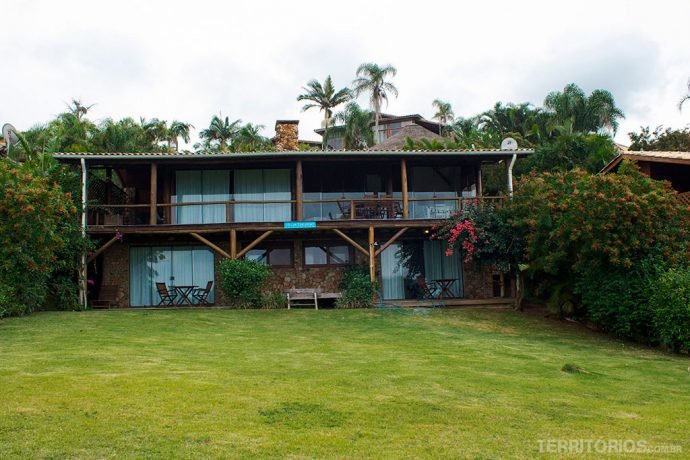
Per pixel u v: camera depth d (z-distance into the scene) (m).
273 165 20.09
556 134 40.00
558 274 16.20
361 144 47.12
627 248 13.20
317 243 20.25
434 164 20.61
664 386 8.83
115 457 4.83
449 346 11.96
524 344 12.77
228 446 5.17
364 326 14.76
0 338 11.14
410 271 20.30
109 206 18.03
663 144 28.92
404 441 5.50
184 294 19.20
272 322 15.15
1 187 13.91
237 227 18.12
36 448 4.97
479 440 5.62
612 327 13.98
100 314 15.77
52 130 35.41
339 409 6.45
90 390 6.81
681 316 11.95
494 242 16.70
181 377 7.74
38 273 15.43
